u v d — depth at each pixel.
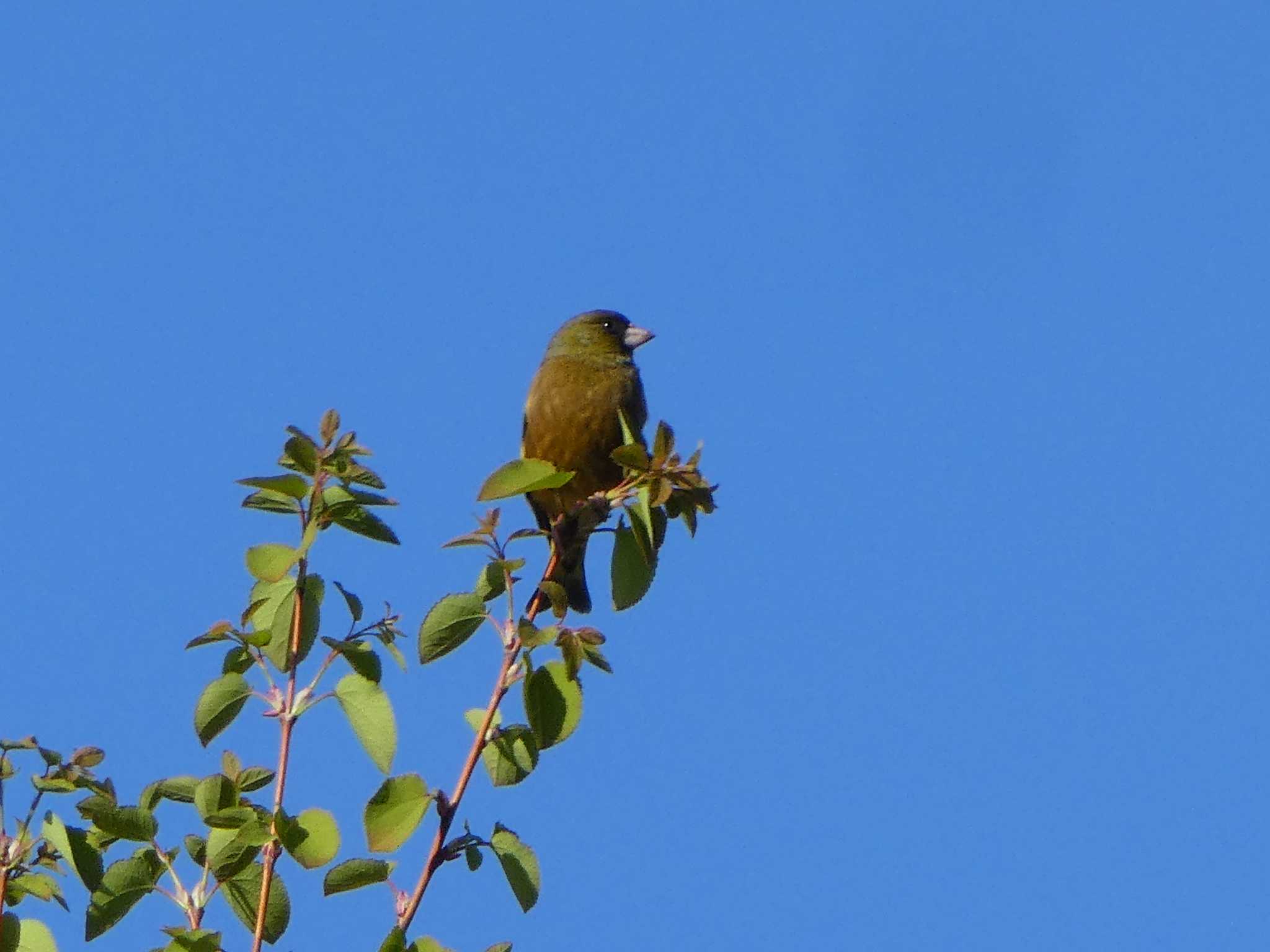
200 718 8.52
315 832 8.18
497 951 8.15
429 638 8.72
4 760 8.53
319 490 8.55
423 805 8.40
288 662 8.73
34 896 8.67
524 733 8.65
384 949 7.84
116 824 8.42
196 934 7.95
